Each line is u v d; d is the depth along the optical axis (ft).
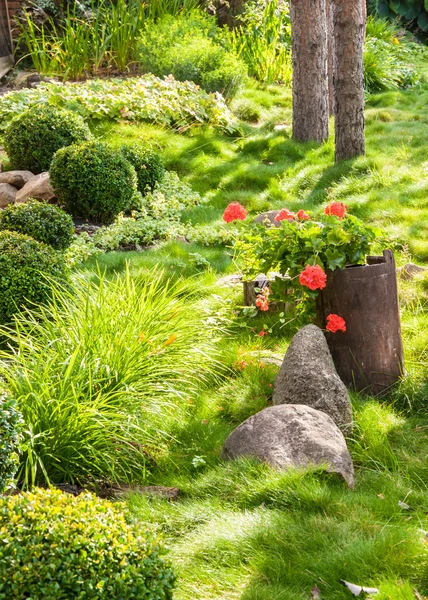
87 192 32.24
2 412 12.31
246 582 12.13
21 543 9.36
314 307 18.75
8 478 12.34
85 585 9.12
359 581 11.96
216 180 37.32
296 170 38.11
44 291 21.94
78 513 9.89
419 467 15.51
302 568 12.35
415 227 27.89
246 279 20.77
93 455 14.99
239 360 19.74
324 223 18.67
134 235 30.89
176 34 50.03
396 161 36.45
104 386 16.42
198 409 17.72
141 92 43.50
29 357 17.12
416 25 69.56
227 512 13.89
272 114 48.26
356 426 16.66
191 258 28.17
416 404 17.99
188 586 12.00
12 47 54.60
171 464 15.88
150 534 10.21
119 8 52.19
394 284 18.57
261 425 15.46
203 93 44.75
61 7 56.80
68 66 50.75
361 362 18.39
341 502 13.78
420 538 12.92
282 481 14.20
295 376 16.72
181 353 18.62
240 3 59.26
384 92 53.62
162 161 36.96
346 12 35.83
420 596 11.59
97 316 18.17
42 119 36.32
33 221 26.81
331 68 47.29
